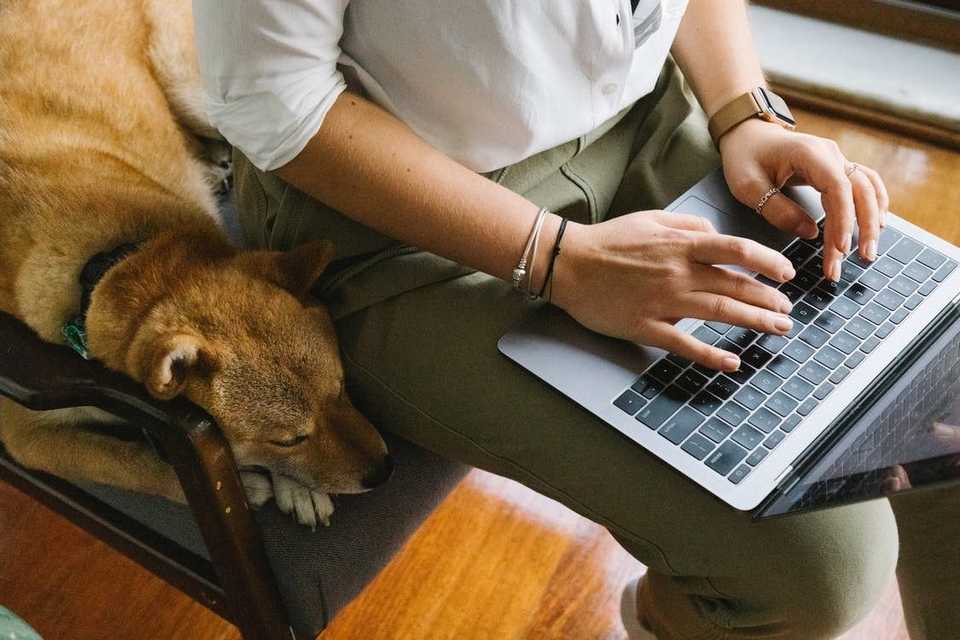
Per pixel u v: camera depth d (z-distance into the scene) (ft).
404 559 4.59
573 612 4.44
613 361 2.88
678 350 2.76
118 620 4.40
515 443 2.92
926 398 2.68
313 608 3.10
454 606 4.45
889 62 6.03
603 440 2.82
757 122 3.37
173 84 4.50
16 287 3.55
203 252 3.49
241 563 2.94
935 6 6.03
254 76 2.61
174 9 4.57
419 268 3.07
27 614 4.41
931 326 3.04
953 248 3.27
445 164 2.87
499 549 4.64
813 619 2.80
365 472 3.26
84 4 4.35
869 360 2.93
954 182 5.73
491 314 3.02
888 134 5.96
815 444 2.73
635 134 3.60
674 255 2.81
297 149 2.73
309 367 3.26
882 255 3.23
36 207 3.58
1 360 2.80
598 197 3.40
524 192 3.26
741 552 2.72
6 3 4.17
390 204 2.82
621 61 2.93
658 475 2.76
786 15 6.34
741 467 2.67
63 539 4.66
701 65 3.51
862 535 2.77
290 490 3.29
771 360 2.91
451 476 3.46
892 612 4.39
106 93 4.17
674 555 2.82
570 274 2.86
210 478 2.74
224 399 3.22
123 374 2.83
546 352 2.91
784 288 3.12
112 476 3.37
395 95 2.89
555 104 2.93
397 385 3.14
